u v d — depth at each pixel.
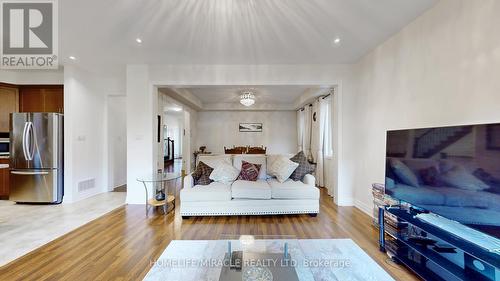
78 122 4.42
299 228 3.05
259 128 8.65
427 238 2.14
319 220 3.35
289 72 4.11
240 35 2.99
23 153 4.11
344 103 4.10
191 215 3.39
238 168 4.18
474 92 1.93
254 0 2.25
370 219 3.38
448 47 2.17
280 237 2.37
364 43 3.24
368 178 3.61
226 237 2.39
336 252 2.41
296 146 8.59
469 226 1.62
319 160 5.76
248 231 2.96
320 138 5.70
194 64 4.09
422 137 2.04
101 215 3.56
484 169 1.53
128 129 4.12
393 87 3.00
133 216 3.53
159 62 3.99
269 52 3.55
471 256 1.56
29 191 4.12
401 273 2.04
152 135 4.12
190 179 3.65
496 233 1.46
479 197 1.56
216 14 2.50
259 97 7.12
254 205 3.44
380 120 3.29
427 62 2.43
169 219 3.41
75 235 2.83
